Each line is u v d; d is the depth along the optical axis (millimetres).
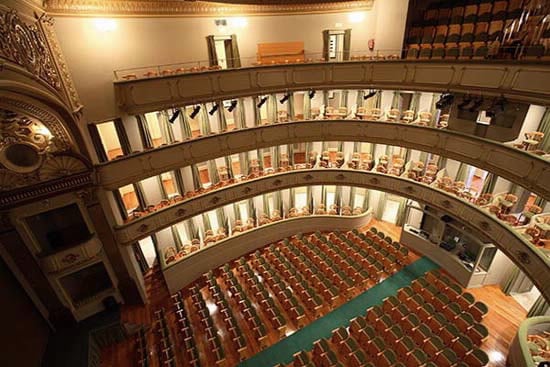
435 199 14992
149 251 18188
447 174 16438
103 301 13797
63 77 10828
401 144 15523
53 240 12148
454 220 15477
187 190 16344
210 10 14141
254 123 16734
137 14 12500
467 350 10445
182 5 13320
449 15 16109
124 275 13930
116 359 12547
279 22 15906
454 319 12039
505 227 11734
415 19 16578
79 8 11094
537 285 10367
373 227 19062
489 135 12406
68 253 11797
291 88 15703
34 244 11258
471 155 12938
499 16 13961
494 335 12242
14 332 9977
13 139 9758
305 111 17500
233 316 13711
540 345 10070
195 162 14688
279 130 16422
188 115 15242
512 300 13820
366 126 16219
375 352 11031
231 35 15023
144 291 15273
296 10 15852
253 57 16078
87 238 12273
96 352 12438
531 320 10906
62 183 11086
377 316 12625
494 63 11195
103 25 11859
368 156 18406
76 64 11609
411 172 16328
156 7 12781
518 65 10508
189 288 16188
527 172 10836
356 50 17453
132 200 16234
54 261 11570
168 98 13234
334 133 16859
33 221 11523
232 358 12250
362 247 17344
